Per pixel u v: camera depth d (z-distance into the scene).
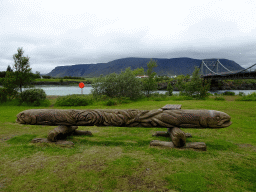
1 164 2.88
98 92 14.58
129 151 3.40
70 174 2.54
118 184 2.29
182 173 2.53
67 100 11.80
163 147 3.55
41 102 11.63
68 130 4.10
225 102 12.05
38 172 2.61
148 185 2.26
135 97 14.88
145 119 3.58
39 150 3.46
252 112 7.90
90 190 2.17
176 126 3.51
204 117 3.32
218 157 3.11
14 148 3.56
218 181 2.35
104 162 2.91
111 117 3.65
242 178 2.44
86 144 3.84
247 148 3.60
